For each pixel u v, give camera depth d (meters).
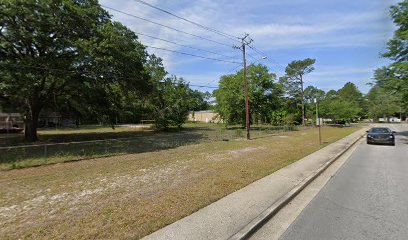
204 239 4.14
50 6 16.98
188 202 5.91
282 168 9.97
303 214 5.46
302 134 29.17
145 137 24.16
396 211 5.52
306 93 65.75
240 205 5.76
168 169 9.84
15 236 4.32
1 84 14.87
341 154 14.52
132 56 19.98
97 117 22.75
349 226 4.78
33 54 19.00
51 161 11.59
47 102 22.42
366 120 98.31
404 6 22.33
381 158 13.26
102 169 10.02
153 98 36.97
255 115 42.00
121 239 4.15
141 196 6.45
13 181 8.20
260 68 36.12
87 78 19.84
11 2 15.05
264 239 4.35
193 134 28.39
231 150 15.29
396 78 23.36
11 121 37.34
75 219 5.02
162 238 4.17
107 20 21.81
